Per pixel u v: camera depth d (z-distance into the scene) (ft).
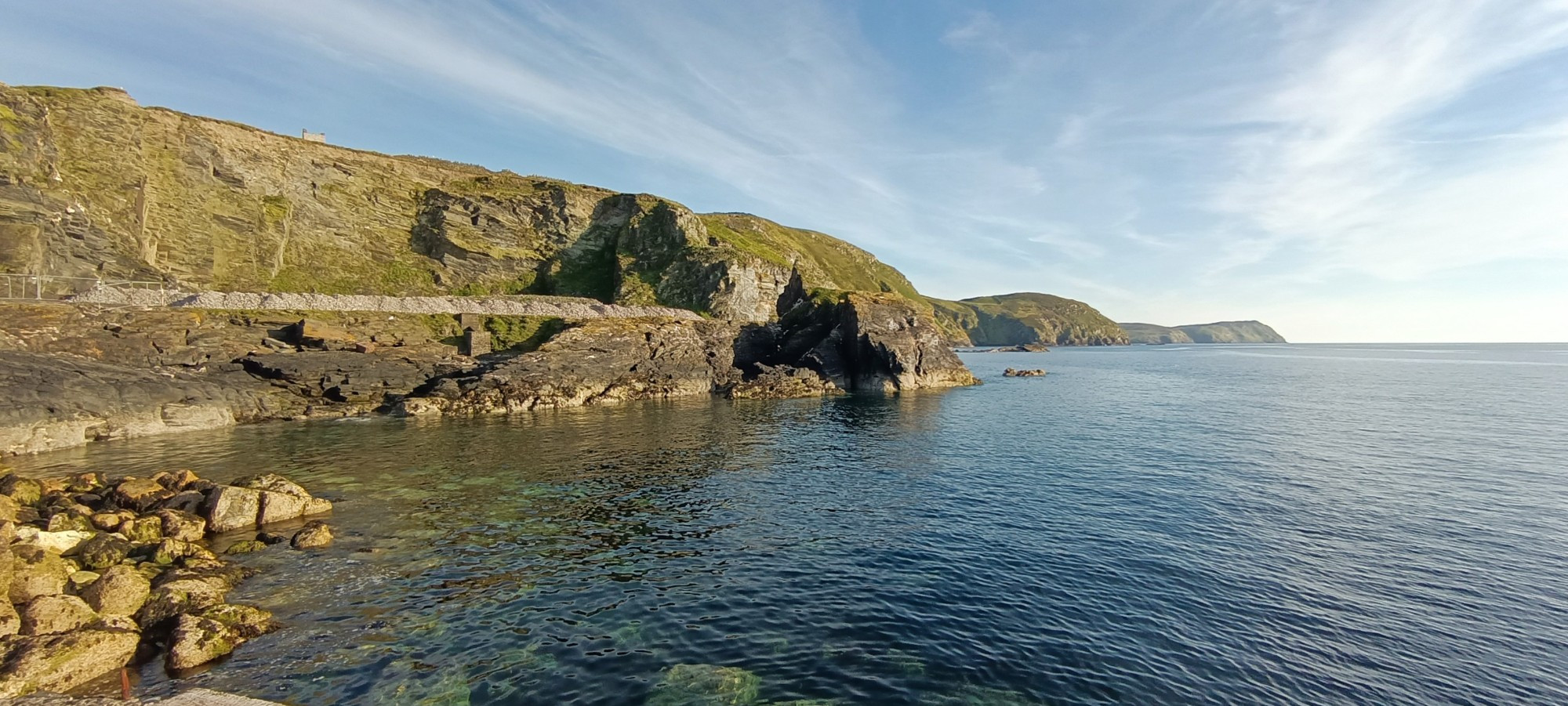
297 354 171.32
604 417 171.53
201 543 66.74
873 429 151.74
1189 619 51.13
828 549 67.62
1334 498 87.04
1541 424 157.28
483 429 148.36
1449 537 70.95
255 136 269.44
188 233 226.17
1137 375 368.48
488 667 43.55
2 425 109.50
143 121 226.58
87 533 63.57
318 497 86.53
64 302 156.04
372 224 295.48
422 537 70.85
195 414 144.56
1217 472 103.71
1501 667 44.50
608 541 70.23
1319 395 236.84
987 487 94.68
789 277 361.51
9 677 37.35
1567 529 73.56
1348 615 51.90
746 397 220.23
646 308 278.26
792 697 40.40
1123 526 75.31
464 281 305.73
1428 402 210.59
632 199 367.25
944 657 45.27
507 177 379.14
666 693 40.55
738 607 53.26
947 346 289.33
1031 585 57.77
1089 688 41.52
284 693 39.96
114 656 41.93
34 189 177.78
